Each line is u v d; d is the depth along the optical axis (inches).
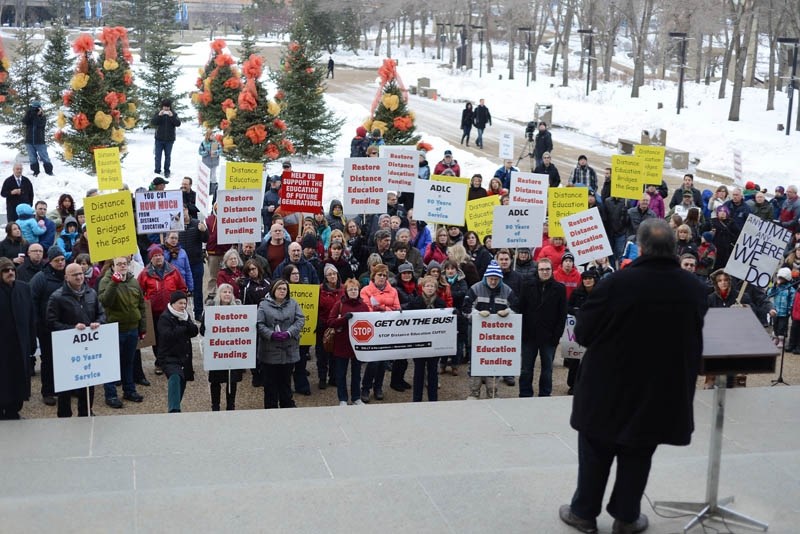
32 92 1075.9
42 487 254.8
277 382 398.6
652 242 193.5
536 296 418.9
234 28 4483.3
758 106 1985.7
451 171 796.0
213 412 320.2
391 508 230.8
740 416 328.5
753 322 227.5
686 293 190.4
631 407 192.9
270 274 501.7
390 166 633.0
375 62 3097.9
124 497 234.8
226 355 377.1
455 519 224.7
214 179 920.3
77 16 3745.1
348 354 412.2
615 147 1537.9
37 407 405.1
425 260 548.1
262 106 964.6
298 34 1110.4
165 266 464.1
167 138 954.1
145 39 2942.9
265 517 225.5
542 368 427.5
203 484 257.3
